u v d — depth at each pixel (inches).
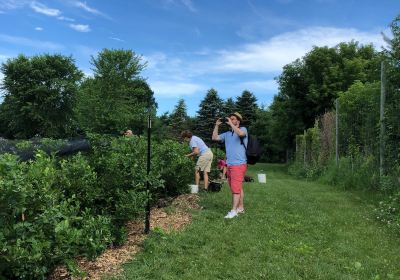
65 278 192.9
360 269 212.1
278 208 362.0
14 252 158.1
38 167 188.4
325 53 1445.6
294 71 1473.9
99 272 201.0
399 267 217.9
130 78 1797.5
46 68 2194.9
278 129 1612.9
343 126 631.8
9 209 164.9
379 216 327.3
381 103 444.1
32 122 2192.4
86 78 2116.1
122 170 263.6
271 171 1238.3
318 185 592.4
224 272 201.5
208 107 2407.7
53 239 175.2
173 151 406.3
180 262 212.5
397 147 426.0
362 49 1497.3
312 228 291.4
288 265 211.3
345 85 1392.7
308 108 1480.1
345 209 368.5
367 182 482.9
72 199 209.2
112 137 296.8
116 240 241.0
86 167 242.4
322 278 197.2
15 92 2191.2
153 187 306.2
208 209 348.5
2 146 301.3
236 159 325.4
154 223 293.0
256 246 241.9
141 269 200.8
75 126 2186.3
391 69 429.7
